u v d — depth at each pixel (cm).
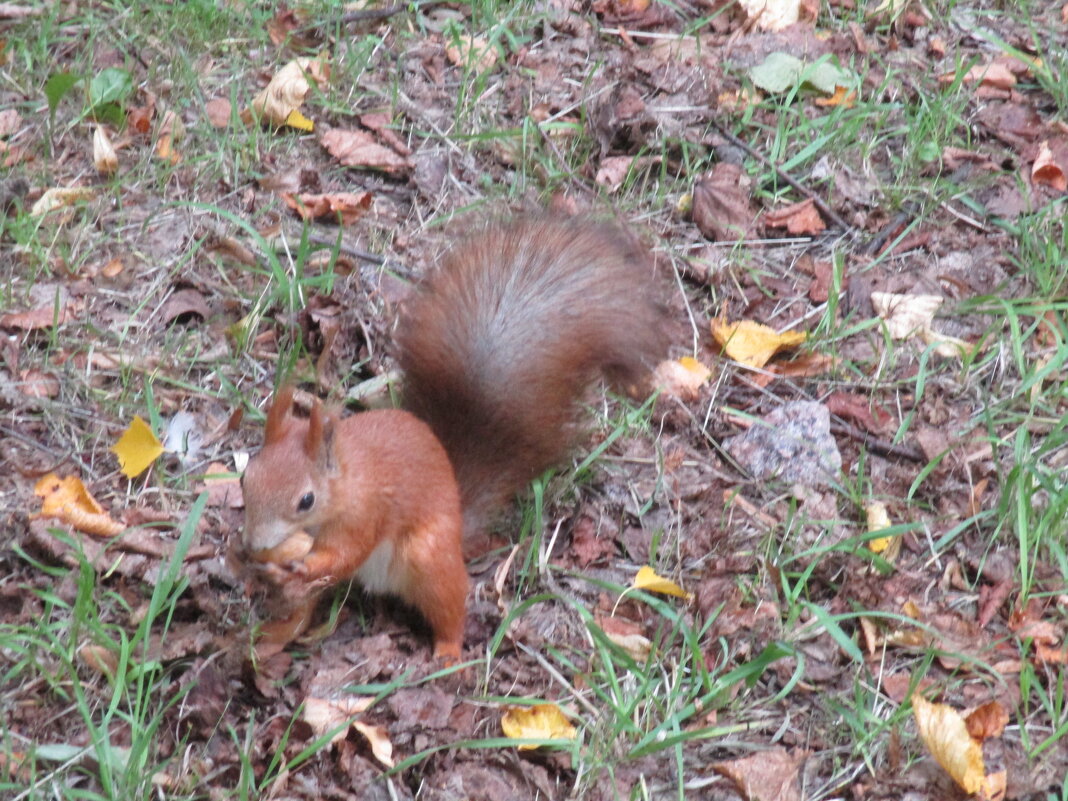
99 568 812
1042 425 983
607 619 841
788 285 1097
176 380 951
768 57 1285
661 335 918
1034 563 873
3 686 748
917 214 1161
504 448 873
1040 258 1104
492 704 779
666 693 797
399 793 736
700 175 1175
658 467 943
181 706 743
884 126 1248
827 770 771
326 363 978
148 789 695
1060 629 848
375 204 1130
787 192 1178
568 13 1341
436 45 1299
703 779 759
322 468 721
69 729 739
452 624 802
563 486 913
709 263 1095
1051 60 1336
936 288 1091
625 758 759
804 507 920
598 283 894
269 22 1300
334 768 741
